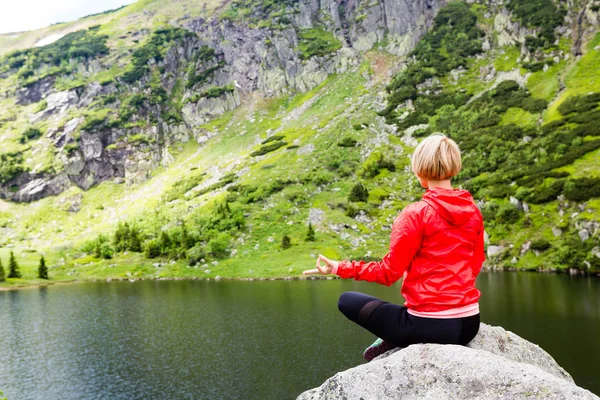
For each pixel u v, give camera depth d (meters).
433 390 4.95
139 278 133.25
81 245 171.00
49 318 84.50
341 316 77.44
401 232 5.30
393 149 194.50
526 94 192.38
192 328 73.81
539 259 116.44
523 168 149.50
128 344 66.75
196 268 134.88
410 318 5.48
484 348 5.98
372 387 5.19
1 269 130.88
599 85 177.00
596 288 89.25
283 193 172.38
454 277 5.26
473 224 5.32
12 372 56.59
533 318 68.38
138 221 184.50
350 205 156.75
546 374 4.64
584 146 144.50
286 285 111.69
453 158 5.39
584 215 117.75
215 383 50.69
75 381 53.28
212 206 172.88
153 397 47.78
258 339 66.00
